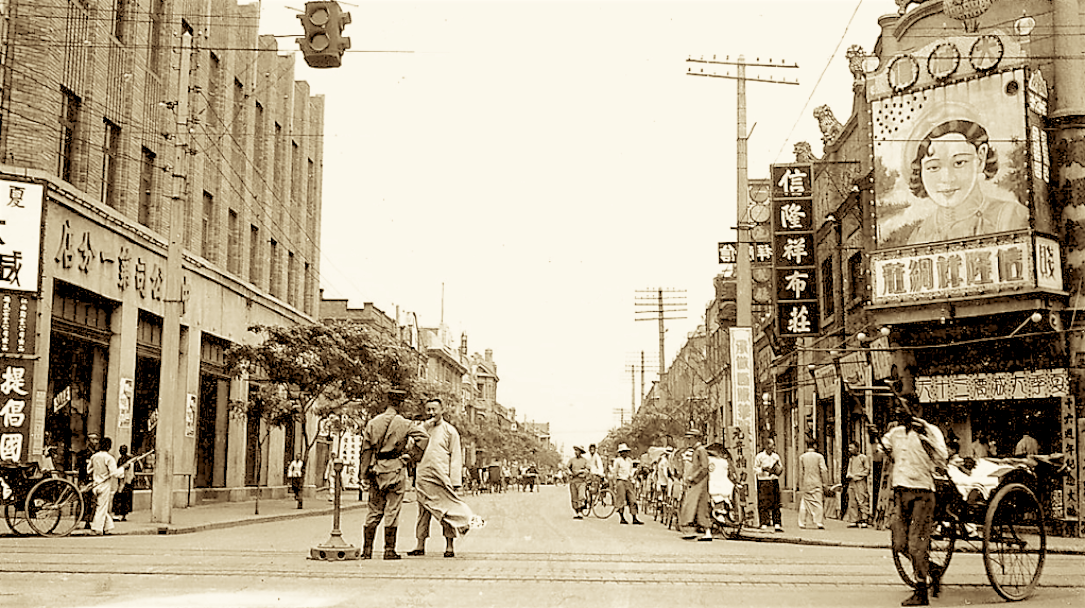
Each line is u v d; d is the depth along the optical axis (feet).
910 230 65.77
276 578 31.73
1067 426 60.44
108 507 55.42
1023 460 35.60
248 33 112.37
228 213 106.52
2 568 33.73
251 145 112.27
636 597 29.01
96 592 28.12
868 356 76.23
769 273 95.14
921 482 29.09
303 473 95.30
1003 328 63.52
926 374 69.51
